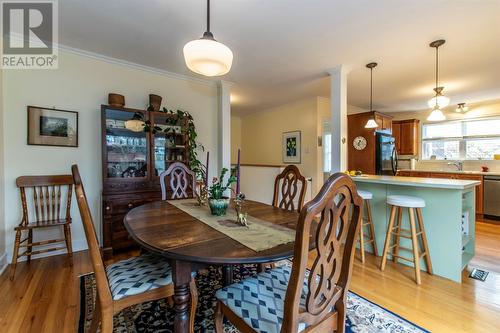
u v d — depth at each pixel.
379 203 2.77
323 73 3.44
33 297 1.84
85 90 2.81
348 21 2.14
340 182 0.85
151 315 1.65
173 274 1.10
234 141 6.90
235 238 1.19
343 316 1.05
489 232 3.59
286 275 1.31
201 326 1.54
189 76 3.58
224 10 1.98
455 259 2.17
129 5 1.94
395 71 3.32
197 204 2.04
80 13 2.05
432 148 5.77
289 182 2.19
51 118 2.62
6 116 2.40
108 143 2.83
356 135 4.27
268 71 3.36
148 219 1.55
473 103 5.10
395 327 1.54
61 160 2.68
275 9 1.97
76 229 2.78
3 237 2.35
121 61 3.02
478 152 5.11
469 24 2.16
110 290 1.17
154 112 3.04
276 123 5.76
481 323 1.59
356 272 2.32
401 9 1.96
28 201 2.51
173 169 2.51
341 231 0.97
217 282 2.10
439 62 3.02
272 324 0.97
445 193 2.25
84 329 1.49
